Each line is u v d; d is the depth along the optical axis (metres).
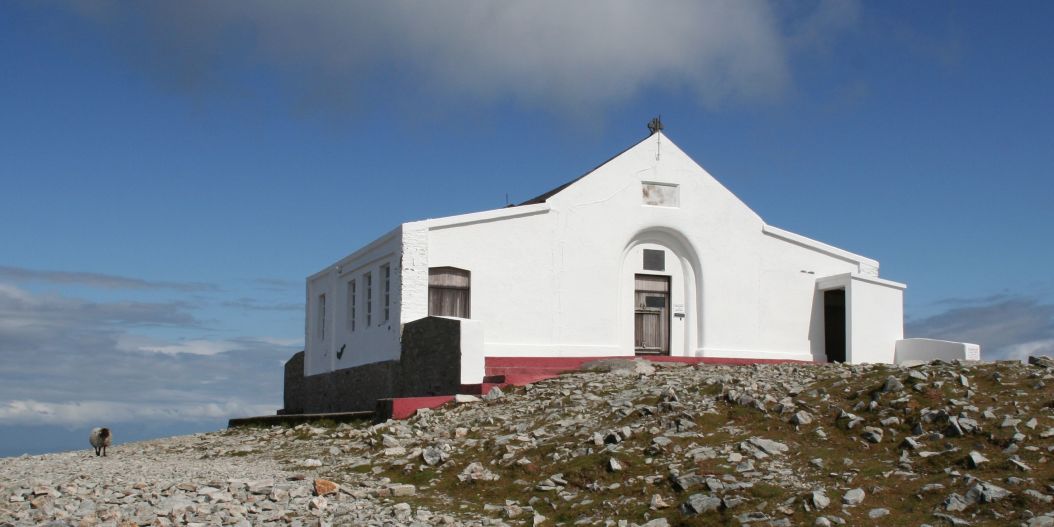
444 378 21.91
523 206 26.14
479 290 25.45
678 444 13.95
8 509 12.59
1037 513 10.66
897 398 14.47
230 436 24.44
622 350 27.06
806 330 29.33
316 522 12.02
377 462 15.76
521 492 13.37
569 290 26.48
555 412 16.98
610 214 27.22
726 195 28.77
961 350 26.06
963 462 12.20
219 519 11.98
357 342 28.77
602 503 12.44
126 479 14.77
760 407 14.91
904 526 10.74
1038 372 15.16
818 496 11.45
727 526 11.27
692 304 28.11
